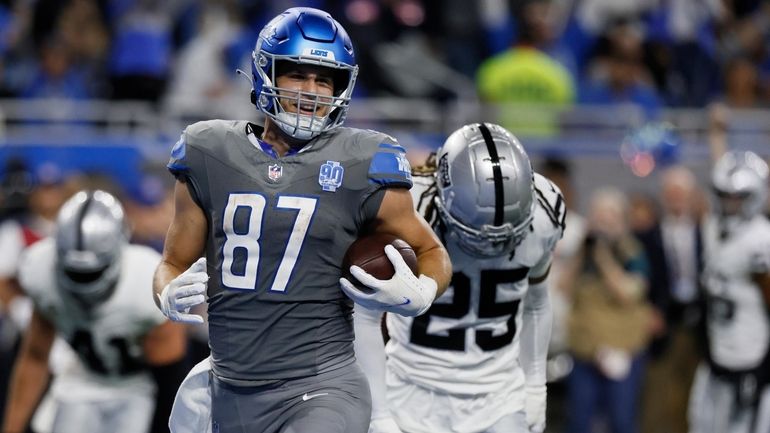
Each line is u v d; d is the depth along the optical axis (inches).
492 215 510.6
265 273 443.8
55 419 685.3
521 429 552.7
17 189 1003.3
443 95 1352.1
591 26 1509.6
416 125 1289.4
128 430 684.7
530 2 1492.4
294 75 452.8
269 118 458.9
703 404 935.0
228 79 1346.0
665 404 1032.8
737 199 892.6
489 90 1301.7
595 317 991.6
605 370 991.0
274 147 458.0
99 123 1253.7
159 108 1270.9
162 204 1037.8
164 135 1241.4
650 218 1085.1
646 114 1330.0
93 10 1370.6
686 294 1039.0
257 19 1413.6
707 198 1193.4
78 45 1349.7
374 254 437.4
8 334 858.1
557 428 1131.3
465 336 549.3
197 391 471.2
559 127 1295.5
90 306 654.5
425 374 551.8
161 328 658.8
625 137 1275.8
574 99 1359.5
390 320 564.4
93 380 685.9
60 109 1246.9
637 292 996.6
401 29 1408.7
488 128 533.6
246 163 451.2
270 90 452.1
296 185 446.0
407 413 556.4
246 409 453.7
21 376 685.3
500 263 543.5
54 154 1154.0
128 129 1257.4
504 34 1472.7
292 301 444.1
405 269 435.5
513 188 511.2
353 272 430.9
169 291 432.8
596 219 1006.4
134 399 687.7
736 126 1357.0
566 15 1504.7
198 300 427.2
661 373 1034.1
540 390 585.0
